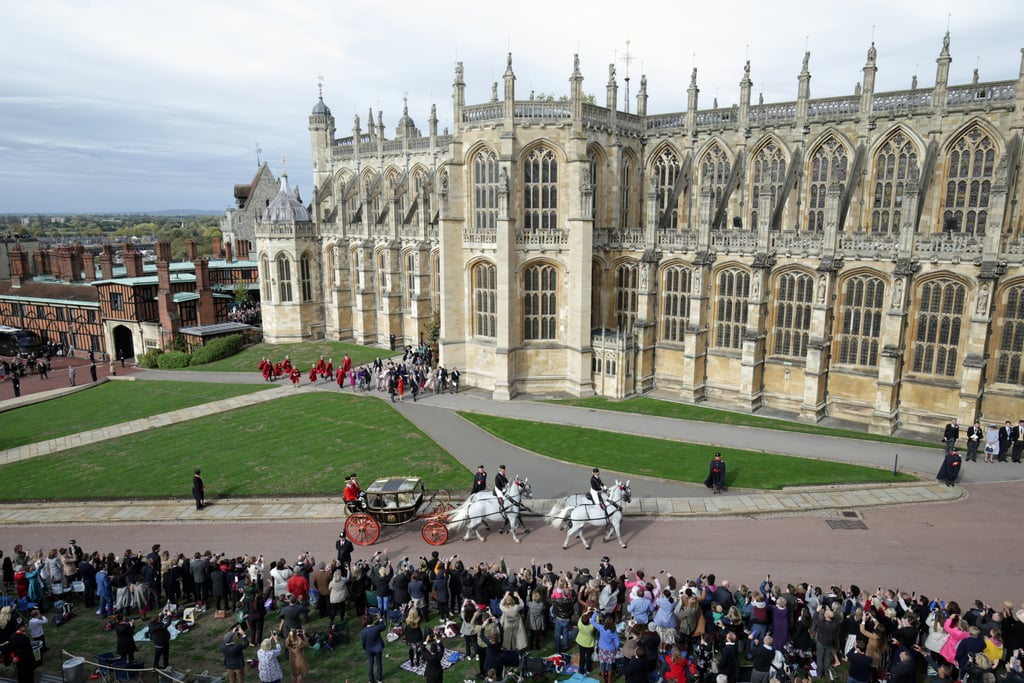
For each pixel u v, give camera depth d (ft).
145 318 304.91
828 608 74.79
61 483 148.15
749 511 120.47
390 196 295.28
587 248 195.11
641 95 221.46
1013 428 139.74
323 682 76.23
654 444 156.97
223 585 92.07
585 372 201.98
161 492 140.05
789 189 185.88
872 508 120.98
